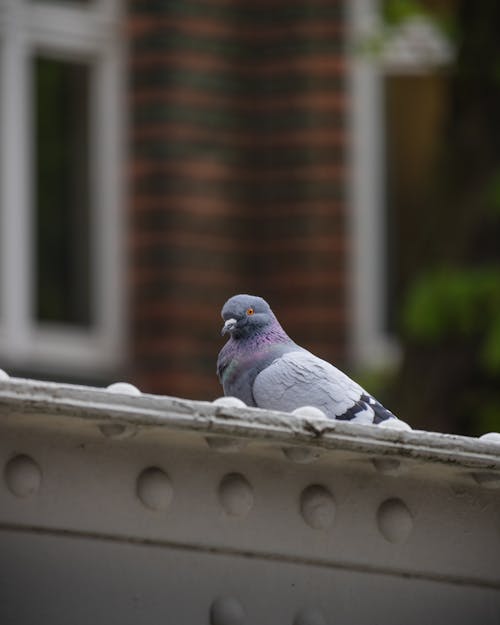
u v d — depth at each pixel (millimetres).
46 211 16297
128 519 4578
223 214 16375
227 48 16469
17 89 16234
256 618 4758
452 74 13719
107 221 16297
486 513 5191
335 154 16578
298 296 16453
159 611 4598
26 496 4441
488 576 5199
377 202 16812
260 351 6879
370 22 16578
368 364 16109
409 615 5062
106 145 16344
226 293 16328
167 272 16078
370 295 16641
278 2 16547
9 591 4391
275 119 16531
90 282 16297
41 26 16344
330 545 4926
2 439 4434
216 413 4441
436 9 13758
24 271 16125
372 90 16906
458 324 12602
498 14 13344
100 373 16094
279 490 4844
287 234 16453
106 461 4559
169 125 16188
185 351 16031
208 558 4711
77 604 4473
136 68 16312
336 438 4609
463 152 13664
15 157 16188
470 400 12703
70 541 4492
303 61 16500
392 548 5039
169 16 16250
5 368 15727
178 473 4664
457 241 13508
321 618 4867
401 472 4863
